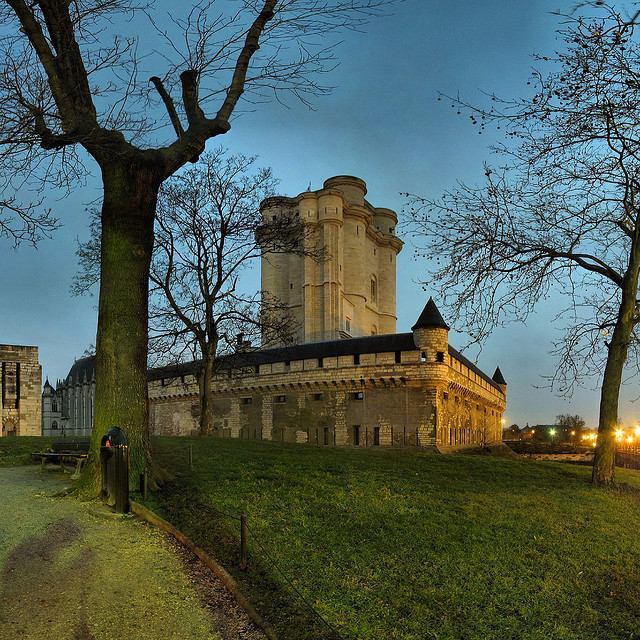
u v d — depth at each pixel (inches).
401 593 267.3
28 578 242.7
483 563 315.3
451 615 254.4
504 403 3122.5
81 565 259.9
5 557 265.4
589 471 757.9
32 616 209.9
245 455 621.0
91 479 388.5
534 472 683.4
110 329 413.7
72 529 311.7
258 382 2096.5
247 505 373.4
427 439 1737.2
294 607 238.7
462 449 1968.5
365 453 785.6
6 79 341.4
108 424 399.9
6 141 319.6
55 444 631.8
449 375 1825.8
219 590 247.0
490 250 617.9
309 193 2800.2
